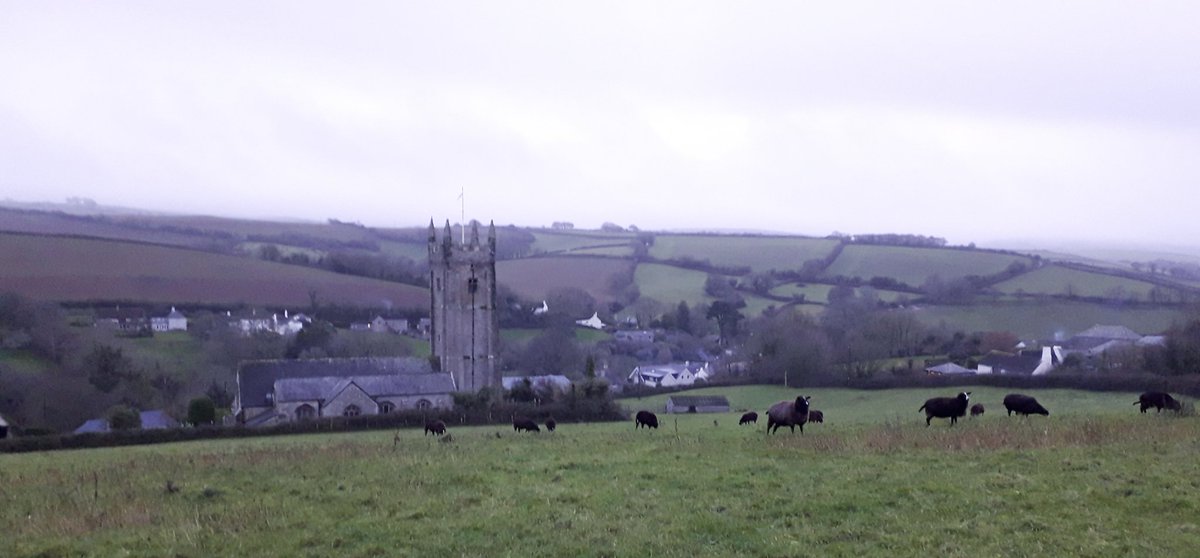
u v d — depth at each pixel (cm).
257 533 2442
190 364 12781
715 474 3006
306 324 14425
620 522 2419
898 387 9938
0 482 3641
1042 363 12025
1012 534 2220
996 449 3347
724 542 2238
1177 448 3212
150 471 3741
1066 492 2561
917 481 2761
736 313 17825
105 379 11412
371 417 8069
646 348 17150
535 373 15075
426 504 2689
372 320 16038
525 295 19412
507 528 2400
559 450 3953
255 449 4978
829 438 3816
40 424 10394
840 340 12606
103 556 2295
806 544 2206
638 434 5225
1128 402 7769
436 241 12875
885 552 2123
